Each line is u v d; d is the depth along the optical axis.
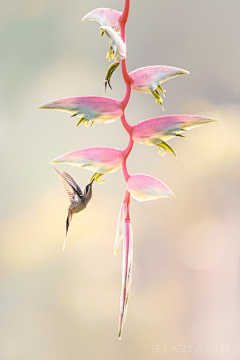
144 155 6.46
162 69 2.52
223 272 6.44
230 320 6.31
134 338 6.20
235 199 6.47
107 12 2.51
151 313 6.31
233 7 6.34
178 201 6.52
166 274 6.47
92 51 6.43
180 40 6.32
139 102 6.28
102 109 2.48
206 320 6.30
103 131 6.48
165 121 2.51
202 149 6.33
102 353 6.12
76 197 2.68
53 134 6.54
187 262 6.49
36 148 6.51
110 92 6.26
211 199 6.48
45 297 6.27
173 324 6.29
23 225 6.38
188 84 6.32
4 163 6.47
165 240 6.52
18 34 6.42
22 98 6.48
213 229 6.48
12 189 6.46
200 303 6.35
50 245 6.36
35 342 6.12
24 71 6.46
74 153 2.51
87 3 6.39
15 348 6.03
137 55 6.24
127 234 2.49
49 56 6.45
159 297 6.41
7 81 6.43
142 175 2.51
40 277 6.31
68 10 6.41
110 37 2.45
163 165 6.45
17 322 6.14
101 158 2.51
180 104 6.30
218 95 6.32
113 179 6.46
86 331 6.17
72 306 6.27
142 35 6.27
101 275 6.32
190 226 6.53
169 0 6.34
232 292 6.39
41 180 6.51
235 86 6.32
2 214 6.40
